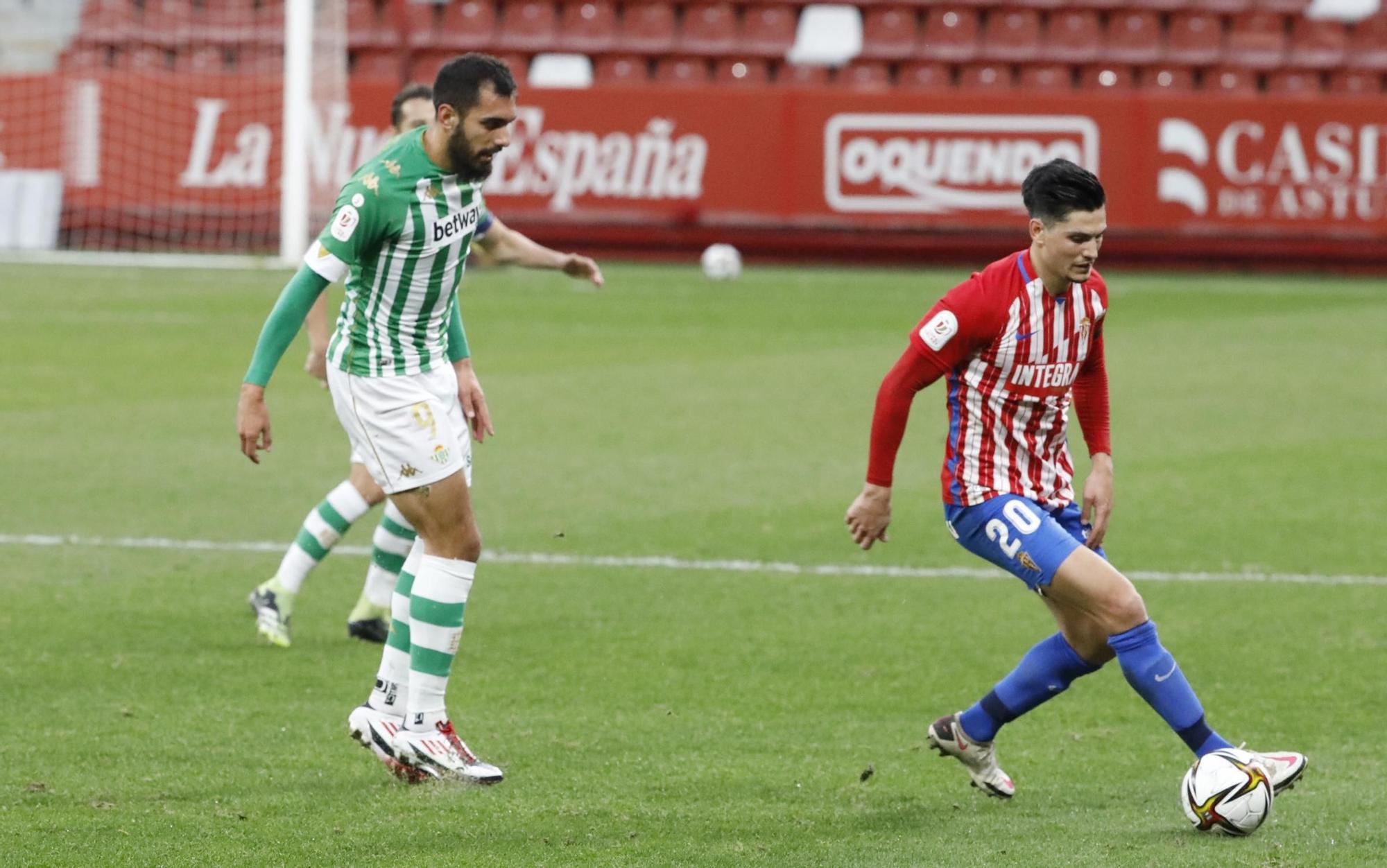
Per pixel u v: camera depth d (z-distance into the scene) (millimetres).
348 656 20688
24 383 41562
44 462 32281
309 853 13742
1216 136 69000
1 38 80875
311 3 66688
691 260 72500
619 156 71125
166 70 76875
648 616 22688
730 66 77188
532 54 77562
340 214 15391
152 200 70562
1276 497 30547
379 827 14430
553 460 33281
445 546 16031
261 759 16469
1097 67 76438
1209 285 66688
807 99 70250
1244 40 77312
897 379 14922
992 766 15531
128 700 18484
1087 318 14922
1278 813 15047
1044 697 15398
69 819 14516
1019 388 14945
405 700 16438
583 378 43562
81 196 70812
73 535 26812
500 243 21031
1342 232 69188
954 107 69500
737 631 21969
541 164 71438
